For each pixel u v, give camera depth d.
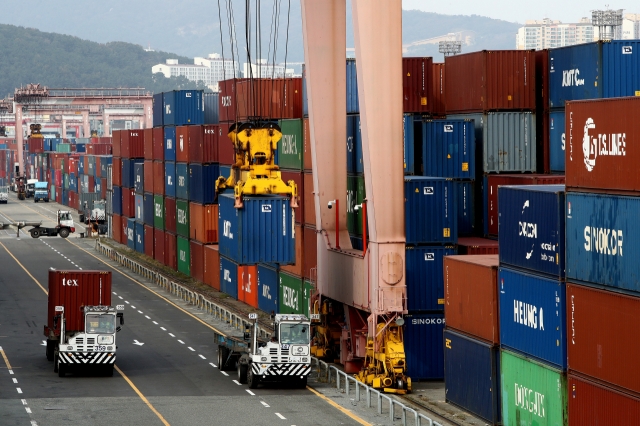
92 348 95.00
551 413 64.56
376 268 86.62
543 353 65.62
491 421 73.69
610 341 57.84
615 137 58.19
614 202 57.66
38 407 82.19
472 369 76.81
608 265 58.25
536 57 101.75
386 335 87.56
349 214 102.38
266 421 76.62
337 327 103.62
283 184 99.56
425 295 90.12
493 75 100.81
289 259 99.25
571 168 62.72
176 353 110.75
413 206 89.50
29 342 117.94
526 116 101.44
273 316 92.06
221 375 97.75
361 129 87.12
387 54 84.62
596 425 59.44
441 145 98.38
